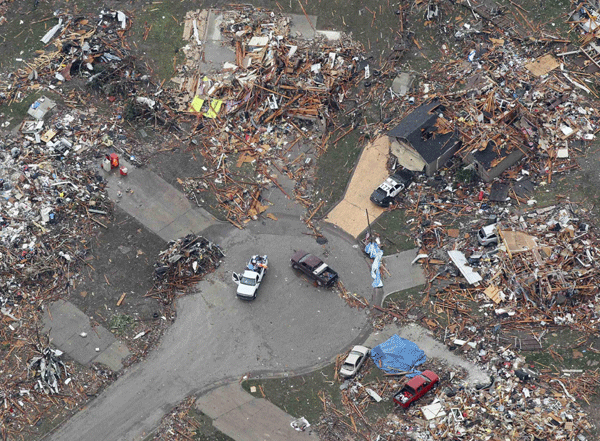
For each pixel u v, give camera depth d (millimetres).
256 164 66188
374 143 66562
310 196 64500
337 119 68188
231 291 59000
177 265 59688
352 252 60906
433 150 62094
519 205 60000
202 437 51375
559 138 62250
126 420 52531
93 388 54094
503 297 55438
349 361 53500
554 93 64625
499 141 61594
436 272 58375
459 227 60250
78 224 61750
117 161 64938
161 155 66625
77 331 56688
